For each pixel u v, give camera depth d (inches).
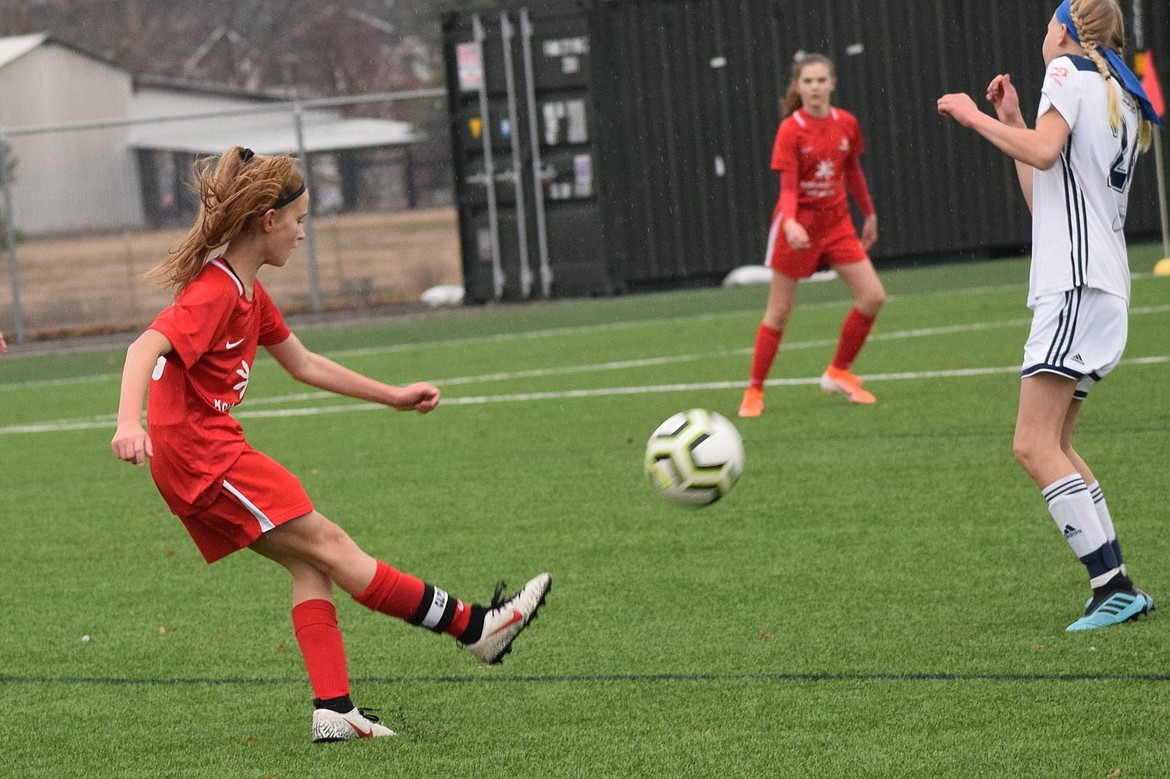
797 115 1320.1
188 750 585.0
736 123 2967.5
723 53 2957.7
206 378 560.1
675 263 3004.4
